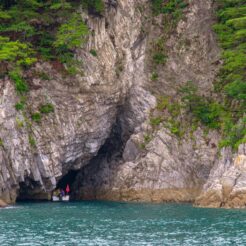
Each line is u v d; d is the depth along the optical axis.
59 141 152.25
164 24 174.88
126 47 169.12
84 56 162.12
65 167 157.00
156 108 164.62
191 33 173.75
